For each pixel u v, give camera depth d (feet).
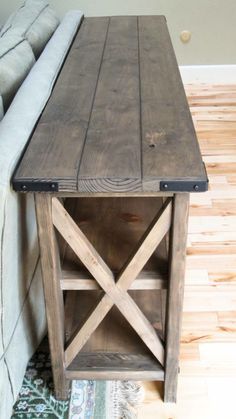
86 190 2.91
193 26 10.36
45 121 3.63
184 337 4.81
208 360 4.56
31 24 5.87
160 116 3.66
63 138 3.35
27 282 3.82
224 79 11.01
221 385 4.32
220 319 5.02
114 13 10.21
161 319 4.18
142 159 3.03
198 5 10.07
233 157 8.07
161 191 2.89
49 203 3.05
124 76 4.52
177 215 3.06
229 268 5.72
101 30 6.18
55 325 3.65
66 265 3.67
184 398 4.21
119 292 3.51
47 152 3.16
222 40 10.52
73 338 3.84
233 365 4.51
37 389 4.26
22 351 3.91
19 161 3.07
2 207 2.94
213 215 6.68
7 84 4.22
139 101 3.95
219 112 9.65
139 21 6.58
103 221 4.47
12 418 4.00
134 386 4.29
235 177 7.54
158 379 4.03
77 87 4.28
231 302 5.24
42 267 3.34
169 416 4.05
